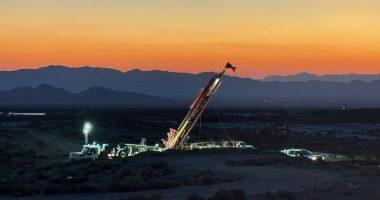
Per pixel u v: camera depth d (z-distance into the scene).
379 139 116.50
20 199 32.81
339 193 35.12
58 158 71.06
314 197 33.22
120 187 36.19
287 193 32.53
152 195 31.98
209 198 31.05
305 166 50.25
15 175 48.56
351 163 56.56
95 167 49.38
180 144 64.88
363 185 38.75
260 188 36.62
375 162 59.97
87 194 34.88
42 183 40.19
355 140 111.25
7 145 79.00
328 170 47.78
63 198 33.16
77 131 103.94
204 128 138.62
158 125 136.25
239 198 31.31
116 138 98.19
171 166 47.62
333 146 95.50
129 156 55.78
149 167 46.66
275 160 52.75
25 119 161.62
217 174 42.25
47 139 90.56
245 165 49.75
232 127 153.38
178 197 32.75
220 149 59.38
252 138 110.25
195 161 51.38
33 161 66.81
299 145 96.69
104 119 135.25
